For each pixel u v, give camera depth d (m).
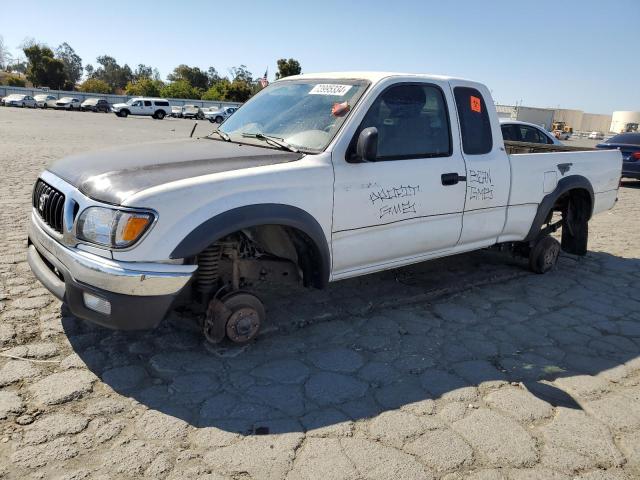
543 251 5.74
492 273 5.80
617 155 6.34
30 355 3.50
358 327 4.25
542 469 2.66
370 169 3.93
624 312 4.87
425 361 3.74
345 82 4.21
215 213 3.20
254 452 2.67
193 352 3.68
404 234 4.25
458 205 4.57
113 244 3.04
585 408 3.24
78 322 4.01
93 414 2.92
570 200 6.14
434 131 4.41
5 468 2.47
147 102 51.22
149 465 2.54
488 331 4.32
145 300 3.09
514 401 3.27
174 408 3.02
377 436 2.86
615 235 8.18
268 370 3.50
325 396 3.23
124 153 3.81
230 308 3.63
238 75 90.56
